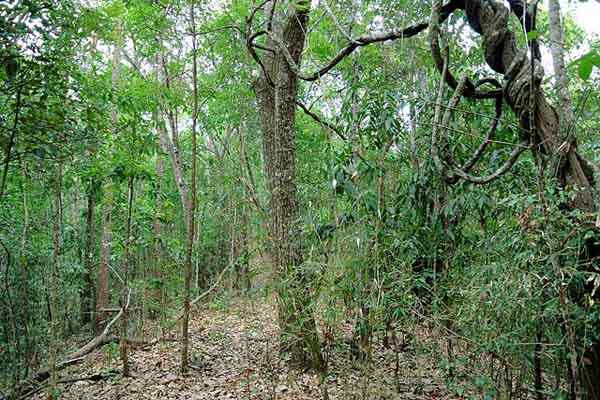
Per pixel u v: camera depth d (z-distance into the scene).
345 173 4.56
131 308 8.15
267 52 6.45
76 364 6.45
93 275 9.23
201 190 12.59
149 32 6.62
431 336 3.98
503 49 3.22
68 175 5.94
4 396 4.48
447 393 4.14
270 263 5.27
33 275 5.97
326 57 7.02
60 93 3.86
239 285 10.57
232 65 7.81
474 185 4.20
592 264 2.70
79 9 4.37
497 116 3.43
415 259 4.09
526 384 3.72
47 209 6.52
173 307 8.90
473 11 3.36
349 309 3.76
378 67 5.72
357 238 3.67
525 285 2.81
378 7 6.06
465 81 3.39
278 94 5.79
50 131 3.78
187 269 6.05
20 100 3.64
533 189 3.29
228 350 6.91
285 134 5.71
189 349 7.02
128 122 5.62
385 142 4.87
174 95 6.54
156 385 5.52
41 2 3.47
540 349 3.17
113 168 5.79
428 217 4.39
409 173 4.68
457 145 4.55
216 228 12.53
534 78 3.00
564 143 2.85
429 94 5.21
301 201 5.75
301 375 5.00
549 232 2.68
